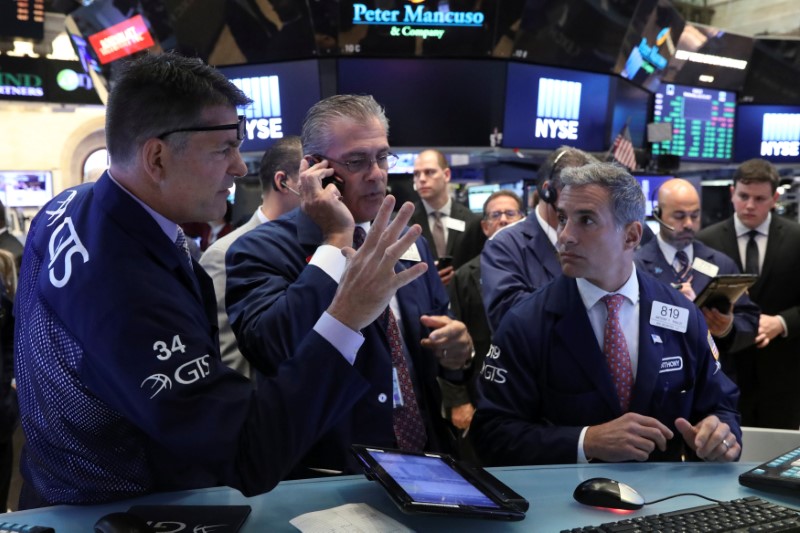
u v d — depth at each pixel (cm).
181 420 93
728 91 552
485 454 152
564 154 223
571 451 137
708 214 548
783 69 551
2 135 824
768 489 117
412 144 407
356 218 148
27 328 105
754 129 567
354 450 117
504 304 222
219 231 354
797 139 565
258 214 215
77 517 102
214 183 104
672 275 262
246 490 98
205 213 107
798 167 582
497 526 102
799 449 132
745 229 303
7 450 231
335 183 142
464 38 389
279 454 98
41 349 101
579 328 149
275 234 152
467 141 412
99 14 396
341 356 102
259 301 135
